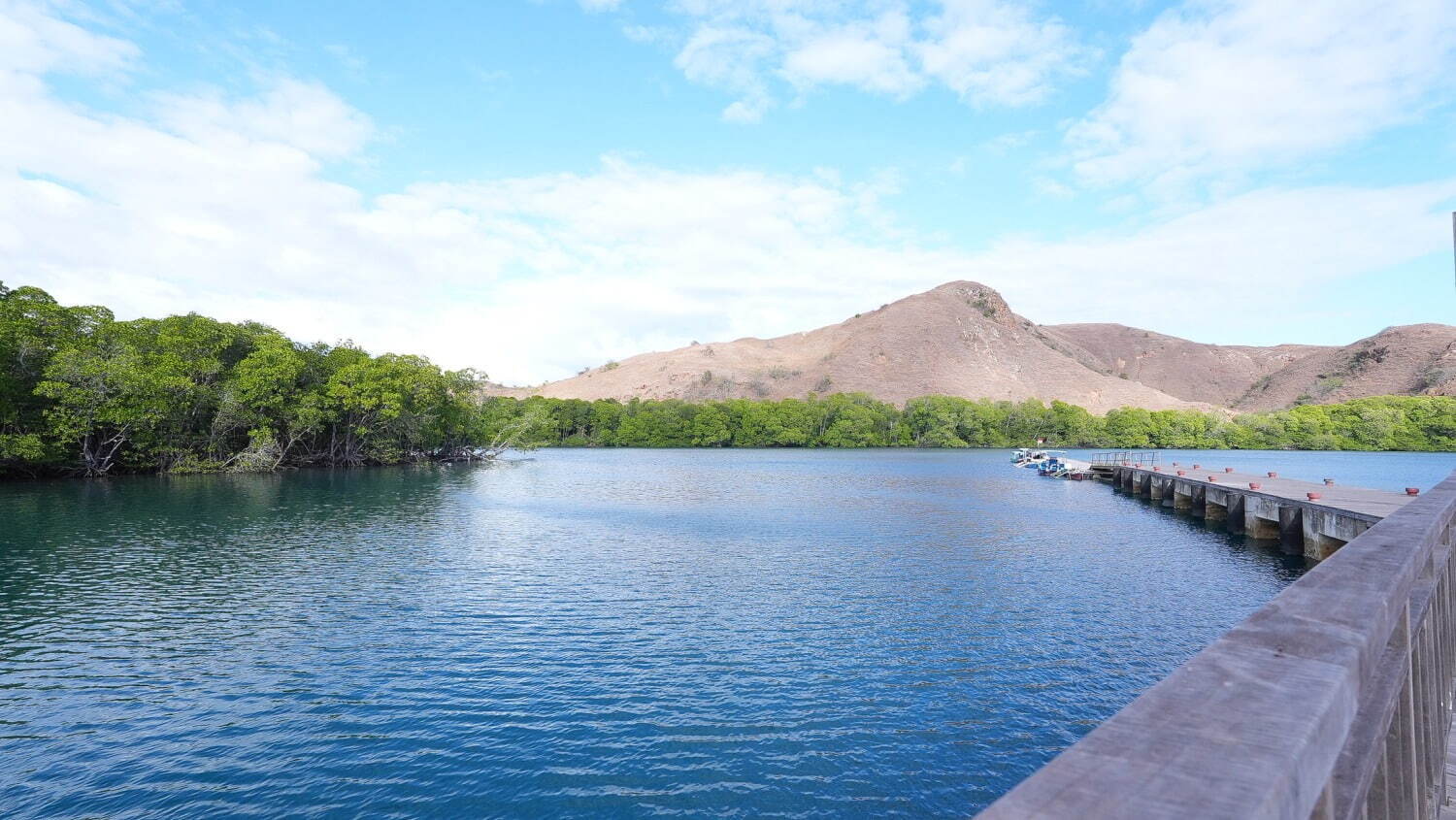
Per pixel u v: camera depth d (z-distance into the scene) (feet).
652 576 87.15
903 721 48.34
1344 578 8.75
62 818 37.60
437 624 67.67
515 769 42.39
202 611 71.56
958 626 67.62
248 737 45.85
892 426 528.63
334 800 39.27
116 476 218.18
